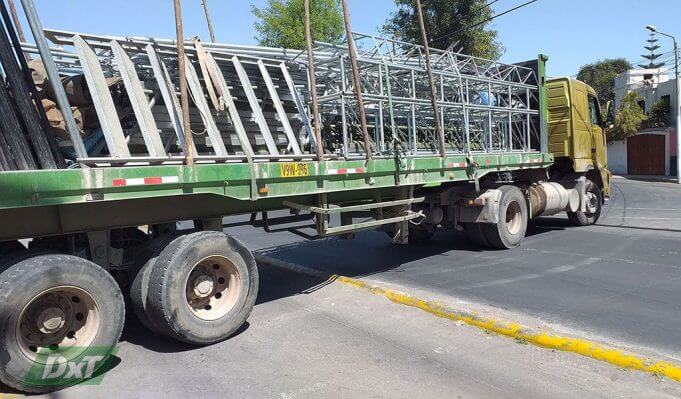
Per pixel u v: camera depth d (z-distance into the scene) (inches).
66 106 167.9
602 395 146.0
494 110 342.0
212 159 195.2
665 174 1200.2
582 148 440.1
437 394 148.4
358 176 247.9
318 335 198.4
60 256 158.7
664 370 155.7
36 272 151.2
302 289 266.8
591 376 157.8
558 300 236.2
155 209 196.7
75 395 153.0
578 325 202.5
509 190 362.0
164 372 167.9
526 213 379.9
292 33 898.1
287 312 228.5
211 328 188.2
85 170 158.7
